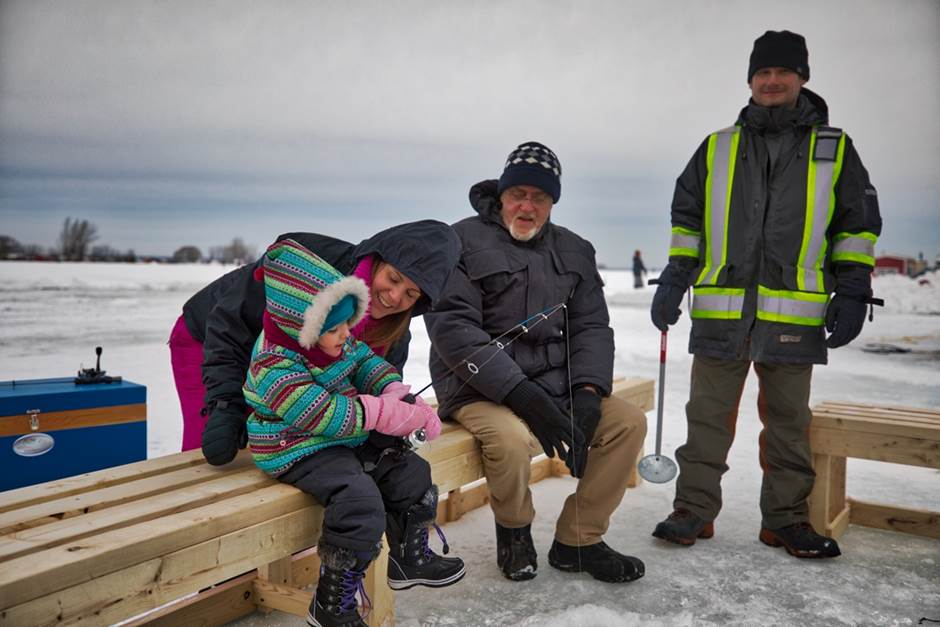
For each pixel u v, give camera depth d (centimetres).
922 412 358
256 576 275
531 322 307
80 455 310
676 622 263
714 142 347
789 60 327
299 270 218
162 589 183
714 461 343
